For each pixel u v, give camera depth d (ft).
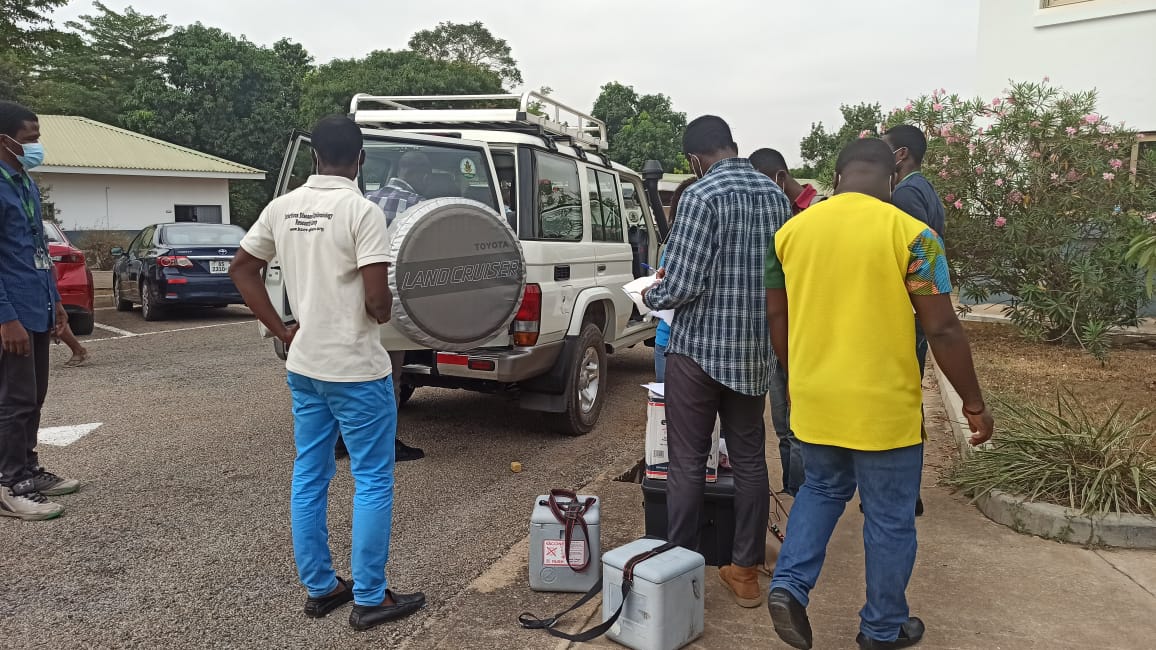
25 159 14.87
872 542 9.23
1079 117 26.63
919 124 29.04
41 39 66.95
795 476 14.37
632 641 9.95
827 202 9.36
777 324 10.07
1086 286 25.13
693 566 10.02
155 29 142.00
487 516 14.87
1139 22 31.55
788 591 9.23
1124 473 13.47
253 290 11.07
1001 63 35.14
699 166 11.66
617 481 16.71
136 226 87.66
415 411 22.81
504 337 17.48
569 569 11.59
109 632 10.63
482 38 176.04
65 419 21.47
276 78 129.08
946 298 8.75
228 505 15.28
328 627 10.82
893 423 8.90
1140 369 23.82
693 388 10.94
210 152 124.67
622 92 200.95
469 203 14.53
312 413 10.69
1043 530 13.07
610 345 22.97
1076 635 10.15
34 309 14.73
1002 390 21.20
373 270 10.12
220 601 11.53
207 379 26.78
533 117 19.53
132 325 40.32
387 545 10.84
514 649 10.14
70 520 14.47
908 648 9.82
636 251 25.77
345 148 10.60
